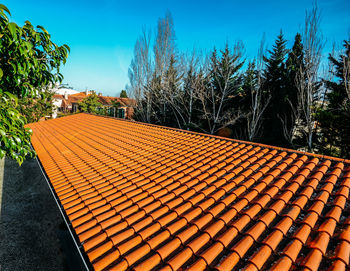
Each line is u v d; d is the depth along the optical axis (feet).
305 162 16.08
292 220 9.73
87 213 12.39
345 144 41.11
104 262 8.28
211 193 13.19
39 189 37.09
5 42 9.08
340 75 51.90
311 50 41.34
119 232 10.36
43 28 10.79
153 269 7.88
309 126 43.09
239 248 8.22
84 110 101.86
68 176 17.93
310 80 41.98
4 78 10.45
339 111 44.37
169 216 11.14
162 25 77.56
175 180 15.72
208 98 63.98
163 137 29.07
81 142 30.19
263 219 9.80
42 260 20.76
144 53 83.71
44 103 72.64
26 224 26.71
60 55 12.54
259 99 53.26
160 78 80.48
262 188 12.94
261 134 55.98
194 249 8.53
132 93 97.60
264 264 7.62
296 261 7.57
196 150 21.95
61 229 24.95
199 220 10.37
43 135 37.63
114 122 45.03
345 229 8.72
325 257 7.61
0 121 9.97
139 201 13.26
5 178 41.09
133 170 18.49
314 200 11.07
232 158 18.45
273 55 68.74
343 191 11.43
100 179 17.11
